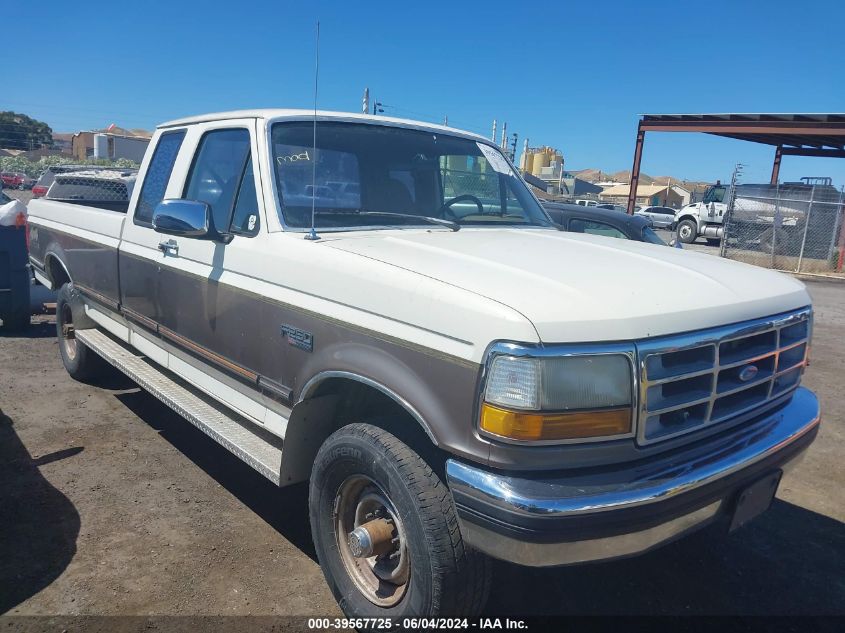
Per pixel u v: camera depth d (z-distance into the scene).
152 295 4.16
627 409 2.26
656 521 2.28
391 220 3.56
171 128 4.37
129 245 4.44
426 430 2.40
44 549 3.39
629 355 2.26
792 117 17.47
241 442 3.35
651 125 20.50
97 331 5.49
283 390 3.09
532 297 2.31
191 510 3.84
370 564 2.81
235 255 3.38
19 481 4.10
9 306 7.53
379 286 2.62
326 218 3.36
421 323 2.44
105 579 3.16
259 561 3.37
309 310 2.89
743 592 3.31
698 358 2.48
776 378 2.90
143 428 4.99
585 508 2.15
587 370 2.20
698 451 2.53
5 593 3.03
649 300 2.44
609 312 2.29
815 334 9.66
